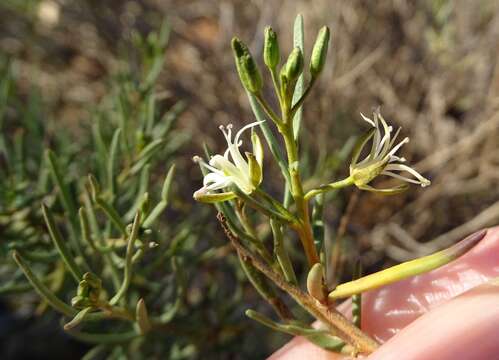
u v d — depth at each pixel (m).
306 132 0.22
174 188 0.19
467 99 0.25
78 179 0.17
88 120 0.23
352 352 0.11
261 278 0.10
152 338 0.16
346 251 0.21
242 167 0.09
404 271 0.09
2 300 0.24
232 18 0.26
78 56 0.28
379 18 0.25
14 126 0.22
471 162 0.23
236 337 0.17
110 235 0.13
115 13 0.26
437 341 0.11
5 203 0.15
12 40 0.27
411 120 0.24
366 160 0.09
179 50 0.26
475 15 0.25
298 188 0.09
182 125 0.24
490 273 0.14
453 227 0.24
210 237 0.17
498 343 0.11
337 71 0.24
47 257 0.13
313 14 0.25
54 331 0.23
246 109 0.24
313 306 0.10
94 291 0.10
